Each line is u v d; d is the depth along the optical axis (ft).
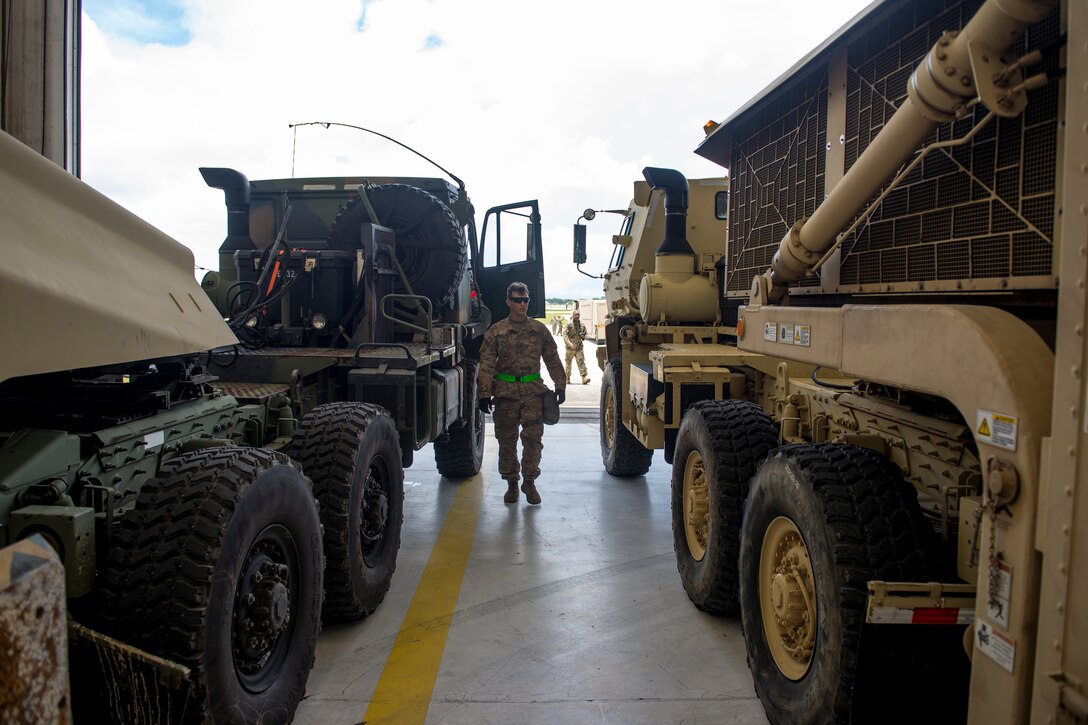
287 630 9.41
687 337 21.84
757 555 9.99
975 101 6.33
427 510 20.21
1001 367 5.27
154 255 7.94
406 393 14.69
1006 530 5.25
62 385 9.32
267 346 16.30
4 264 5.26
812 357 8.22
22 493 7.02
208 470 8.27
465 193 21.91
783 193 10.87
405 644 12.06
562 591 14.39
